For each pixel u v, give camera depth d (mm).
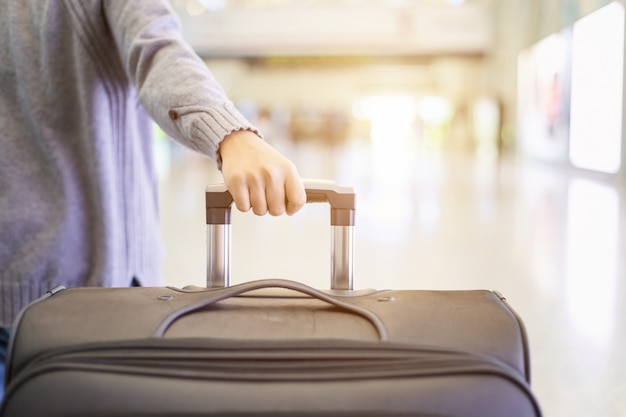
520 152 14867
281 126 22766
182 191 7035
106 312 700
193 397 581
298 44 18922
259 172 719
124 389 585
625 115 7926
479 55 19781
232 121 771
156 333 653
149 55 903
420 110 23172
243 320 698
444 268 3160
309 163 12398
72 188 1015
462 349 650
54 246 1005
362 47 18953
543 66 12523
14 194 1001
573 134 10312
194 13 18750
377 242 3893
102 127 1009
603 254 3426
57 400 587
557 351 1937
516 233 4191
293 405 578
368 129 23453
